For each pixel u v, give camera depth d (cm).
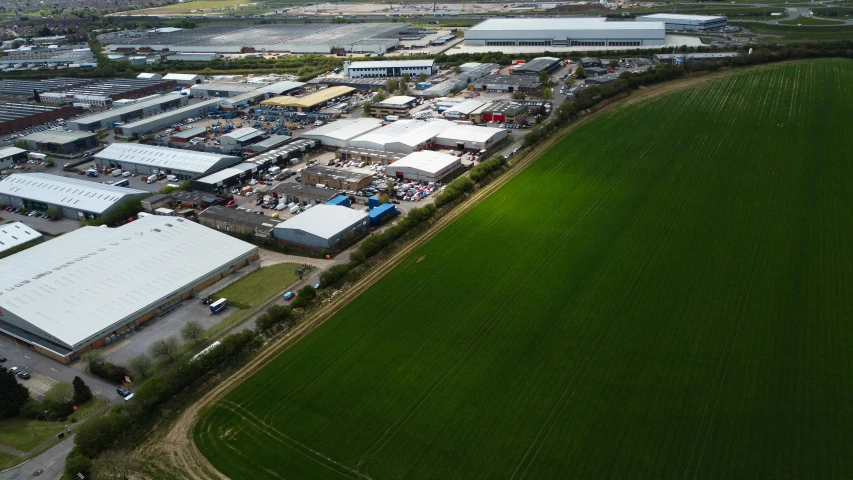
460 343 8062
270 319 8619
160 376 7519
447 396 7125
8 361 8400
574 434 6462
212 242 10800
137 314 8956
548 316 8519
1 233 11825
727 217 11162
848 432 6316
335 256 10862
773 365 7331
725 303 8594
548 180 13475
